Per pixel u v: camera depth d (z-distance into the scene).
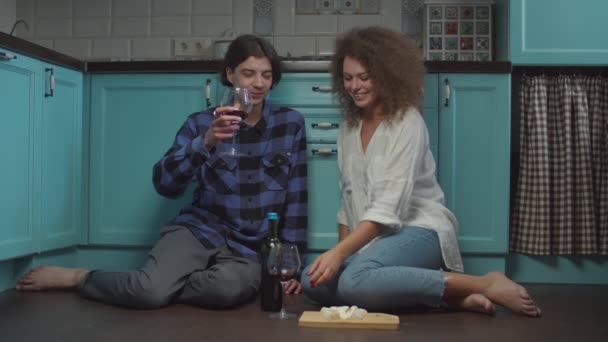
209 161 2.51
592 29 3.01
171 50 3.62
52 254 2.88
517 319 2.13
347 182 2.39
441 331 1.95
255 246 2.51
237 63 2.48
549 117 3.05
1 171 2.43
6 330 1.94
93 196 3.06
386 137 2.24
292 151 2.61
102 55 3.65
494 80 2.96
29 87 2.61
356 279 2.10
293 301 2.43
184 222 2.46
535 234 3.00
